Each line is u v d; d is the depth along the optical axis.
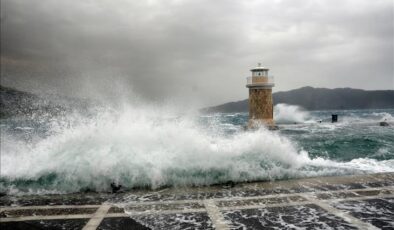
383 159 9.22
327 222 3.68
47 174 5.70
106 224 3.71
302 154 9.18
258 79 23.41
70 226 3.64
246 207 4.37
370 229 3.42
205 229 3.53
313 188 5.43
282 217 3.90
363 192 5.07
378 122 30.22
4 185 5.62
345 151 11.06
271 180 6.21
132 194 5.26
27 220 3.86
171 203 4.64
